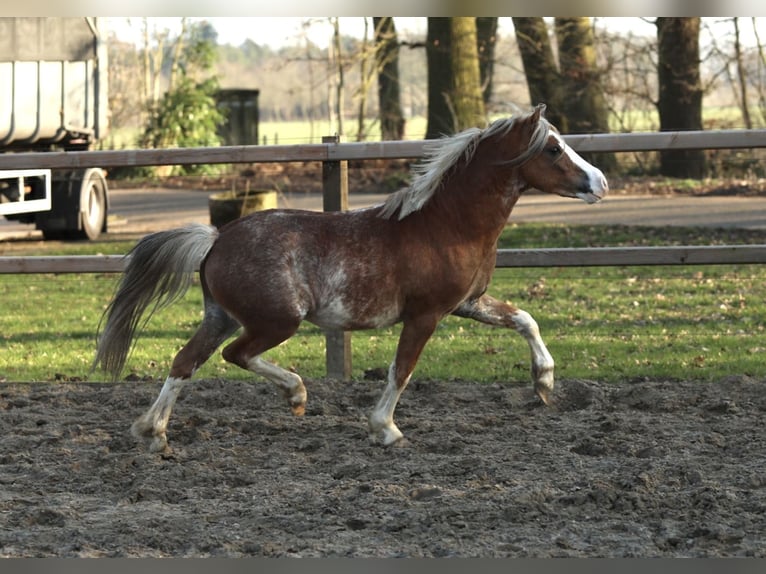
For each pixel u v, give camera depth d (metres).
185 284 7.14
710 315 12.71
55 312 14.02
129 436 7.53
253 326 7.07
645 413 8.19
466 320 12.74
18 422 8.09
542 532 5.59
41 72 19.67
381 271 7.11
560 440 7.46
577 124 27.17
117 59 36.91
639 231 19.11
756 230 18.75
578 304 13.66
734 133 8.80
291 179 28.23
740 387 8.80
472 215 7.27
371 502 6.05
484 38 29.41
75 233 20.78
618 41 26.89
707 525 5.60
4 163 9.29
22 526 5.75
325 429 7.84
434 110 26.78
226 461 6.98
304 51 36.94
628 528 5.62
